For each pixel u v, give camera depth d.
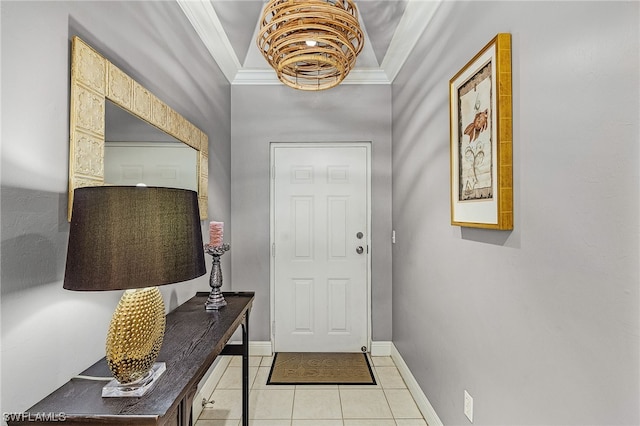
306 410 2.34
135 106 1.47
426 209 2.22
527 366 1.18
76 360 1.14
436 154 2.04
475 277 1.55
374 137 3.27
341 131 3.27
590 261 0.92
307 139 3.27
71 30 1.12
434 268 2.07
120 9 1.42
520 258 1.22
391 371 2.92
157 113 1.68
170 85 1.92
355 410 2.34
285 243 3.29
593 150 0.90
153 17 1.72
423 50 2.29
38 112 0.98
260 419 2.23
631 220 0.80
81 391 1.01
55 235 1.05
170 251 0.93
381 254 3.26
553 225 1.05
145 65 1.63
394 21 2.38
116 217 0.87
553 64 1.05
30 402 0.95
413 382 2.50
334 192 3.30
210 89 2.64
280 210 3.29
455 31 1.77
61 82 1.07
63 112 1.08
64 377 1.08
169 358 1.21
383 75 3.22
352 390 2.60
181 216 0.97
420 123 2.35
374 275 3.26
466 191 1.60
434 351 2.07
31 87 0.96
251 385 2.68
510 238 1.28
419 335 2.37
